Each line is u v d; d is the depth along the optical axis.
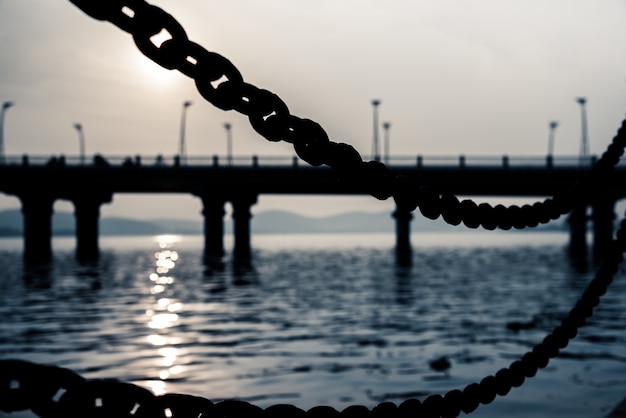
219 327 17.19
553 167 45.41
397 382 10.50
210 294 26.05
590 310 2.62
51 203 51.59
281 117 1.57
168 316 19.61
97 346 14.37
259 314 19.83
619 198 49.66
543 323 17.50
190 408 1.33
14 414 7.61
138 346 14.30
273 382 10.61
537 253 63.25
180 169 48.38
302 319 18.61
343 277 34.41
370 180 1.79
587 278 32.78
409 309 20.83
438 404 2.07
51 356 13.23
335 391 9.94
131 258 58.59
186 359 12.70
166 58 1.36
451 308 21.03
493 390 2.33
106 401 1.17
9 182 49.28
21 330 16.95
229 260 50.47
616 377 10.24
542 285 29.11
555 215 2.58
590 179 2.64
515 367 2.46
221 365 12.05
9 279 34.28
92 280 33.66
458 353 13.09
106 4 1.25
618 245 2.65
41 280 33.69
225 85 1.48
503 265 44.12
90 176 48.53
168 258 58.81
